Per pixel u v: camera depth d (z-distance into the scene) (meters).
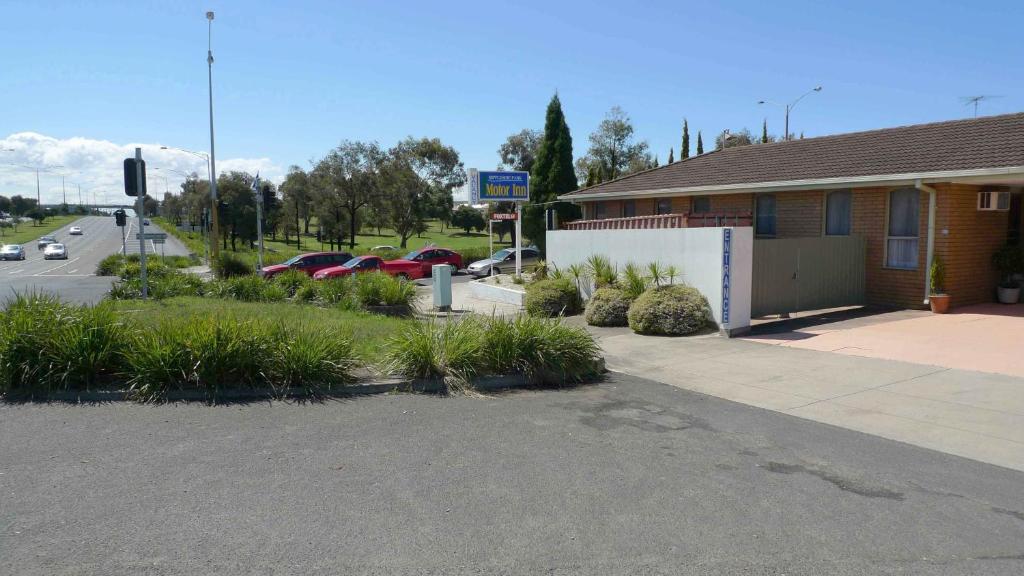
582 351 9.20
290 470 5.43
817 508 4.78
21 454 5.74
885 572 3.87
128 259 42.34
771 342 11.74
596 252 16.67
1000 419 7.02
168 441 6.13
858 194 16.39
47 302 8.84
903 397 7.94
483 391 8.33
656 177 23.70
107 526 4.37
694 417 7.21
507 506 4.78
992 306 15.23
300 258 29.88
